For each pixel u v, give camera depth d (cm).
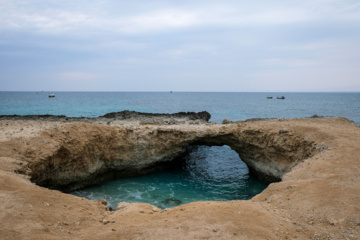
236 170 2984
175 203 2066
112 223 1033
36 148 1867
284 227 972
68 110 7331
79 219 1045
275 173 2455
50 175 2003
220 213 1052
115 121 3459
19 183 1252
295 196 1220
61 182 2139
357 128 2480
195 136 2691
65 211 1077
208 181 2612
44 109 7438
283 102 13038
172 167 3050
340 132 2205
